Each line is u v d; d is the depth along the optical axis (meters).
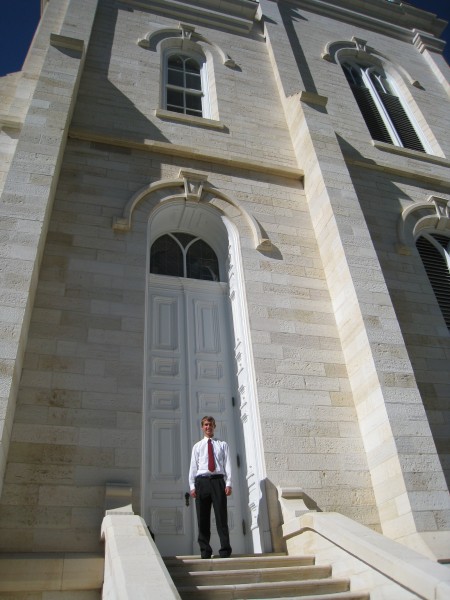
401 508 6.58
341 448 7.48
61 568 5.29
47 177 8.07
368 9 19.62
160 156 10.38
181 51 14.34
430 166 13.32
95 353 7.29
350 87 15.66
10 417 6.12
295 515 6.38
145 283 8.33
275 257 9.45
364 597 4.87
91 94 11.31
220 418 8.20
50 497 5.99
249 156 11.41
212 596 4.82
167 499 7.27
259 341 8.20
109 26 13.55
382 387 7.37
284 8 17.55
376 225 10.77
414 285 9.95
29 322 7.18
